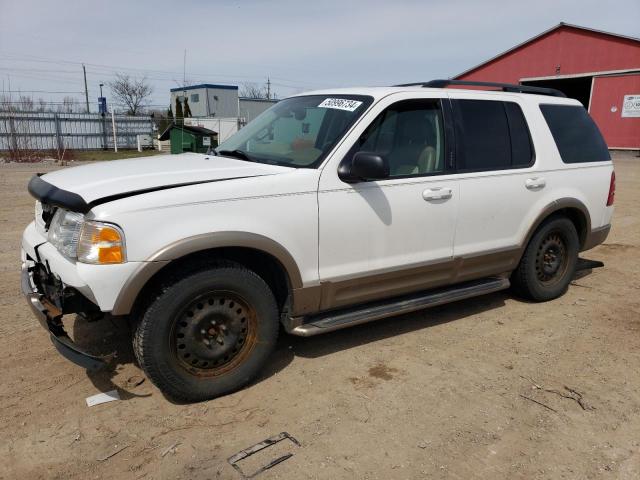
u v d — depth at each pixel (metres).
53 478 2.63
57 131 30.33
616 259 6.82
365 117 3.75
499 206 4.48
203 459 2.78
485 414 3.25
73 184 3.25
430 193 4.01
